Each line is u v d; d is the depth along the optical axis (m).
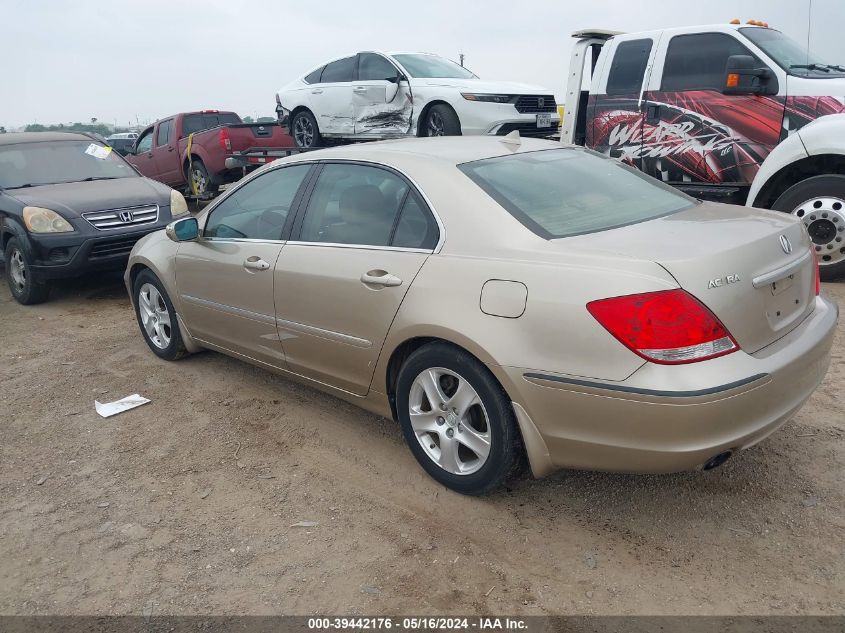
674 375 2.54
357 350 3.58
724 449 2.62
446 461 3.32
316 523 3.22
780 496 3.20
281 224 4.11
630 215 3.32
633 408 2.60
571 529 3.06
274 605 2.72
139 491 3.60
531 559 2.89
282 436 4.10
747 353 2.69
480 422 3.18
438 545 3.01
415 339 3.31
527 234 3.02
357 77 10.99
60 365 5.55
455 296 3.06
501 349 2.88
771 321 2.83
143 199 7.74
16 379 5.31
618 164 4.06
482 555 2.93
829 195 6.20
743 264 2.72
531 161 3.69
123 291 8.05
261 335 4.25
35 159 8.30
